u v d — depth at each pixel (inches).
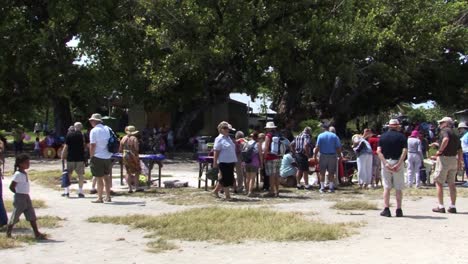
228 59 1302.9
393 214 465.1
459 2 1589.6
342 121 1795.0
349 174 720.3
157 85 1312.7
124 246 343.0
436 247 334.3
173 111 1630.2
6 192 616.1
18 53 1402.6
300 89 1477.6
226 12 1230.9
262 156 597.6
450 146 469.1
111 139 541.0
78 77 1414.9
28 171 863.7
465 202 545.6
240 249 331.9
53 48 1384.1
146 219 424.5
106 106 1979.6
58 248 336.8
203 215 441.1
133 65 1429.6
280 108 1507.1
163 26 1272.1
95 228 402.3
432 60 1566.2
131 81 1422.2
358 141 685.3
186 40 1274.6
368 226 406.3
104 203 532.1
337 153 643.5
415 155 686.5
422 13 1443.2
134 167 610.9
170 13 1233.4
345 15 1309.1
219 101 1483.8
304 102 1729.8
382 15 1437.0
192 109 1524.4
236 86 1429.6
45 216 446.3
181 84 1465.3
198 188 653.3
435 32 1483.8
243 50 1316.4
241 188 624.1
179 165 1063.0
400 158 448.8
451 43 1585.9
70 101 1748.3
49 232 386.6
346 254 316.5
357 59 1363.2
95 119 536.1
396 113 2999.5
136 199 560.7
